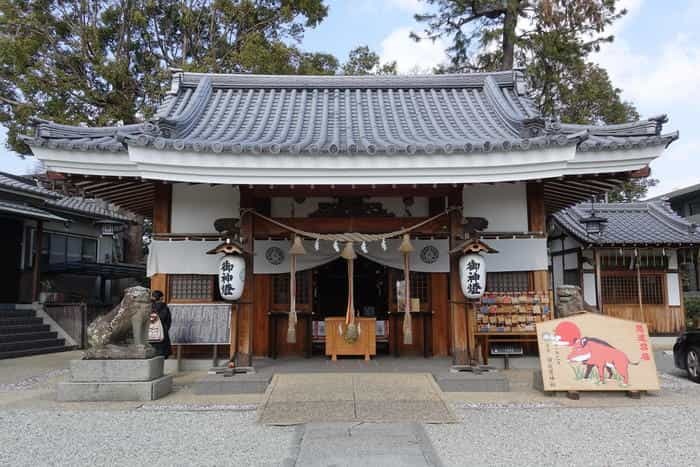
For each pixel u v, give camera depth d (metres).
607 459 4.80
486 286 9.44
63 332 15.20
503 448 5.11
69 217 20.02
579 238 15.87
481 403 6.91
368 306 11.80
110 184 9.25
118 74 17.39
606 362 7.33
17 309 15.26
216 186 9.45
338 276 11.91
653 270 16.27
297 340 9.99
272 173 7.52
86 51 17.75
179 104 10.84
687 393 7.68
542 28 20.48
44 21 17.30
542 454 4.93
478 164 7.47
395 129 9.66
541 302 8.93
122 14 19.09
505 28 21.02
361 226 8.56
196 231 9.38
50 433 5.63
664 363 11.65
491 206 9.55
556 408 6.66
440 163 7.47
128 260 24.94
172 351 9.30
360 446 5.17
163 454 4.96
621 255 16.16
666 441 5.32
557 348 7.44
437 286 10.13
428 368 8.55
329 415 6.23
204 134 8.76
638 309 16.03
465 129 9.60
